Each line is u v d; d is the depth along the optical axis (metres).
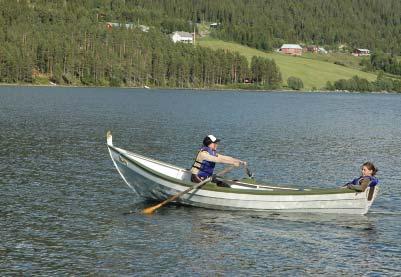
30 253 21.80
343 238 24.69
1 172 37.53
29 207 28.59
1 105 110.31
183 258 21.69
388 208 30.62
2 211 27.64
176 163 45.34
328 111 133.25
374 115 121.38
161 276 19.91
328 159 50.12
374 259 22.12
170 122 84.50
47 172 38.12
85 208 28.75
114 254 21.91
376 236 25.05
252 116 106.44
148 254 22.00
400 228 26.38
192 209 29.03
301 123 92.88
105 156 45.97
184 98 176.75
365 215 28.59
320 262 21.67
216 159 29.12
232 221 26.92
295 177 40.84
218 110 121.75
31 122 74.88
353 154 54.16
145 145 55.44
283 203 28.25
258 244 23.66
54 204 29.38
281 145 59.88
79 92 191.88
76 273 19.97
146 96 180.88
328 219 27.59
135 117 92.00
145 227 25.58
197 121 88.50
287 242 23.98
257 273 20.44
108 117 89.69
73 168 39.91
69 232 24.55
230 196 28.45
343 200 27.95
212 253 22.34
